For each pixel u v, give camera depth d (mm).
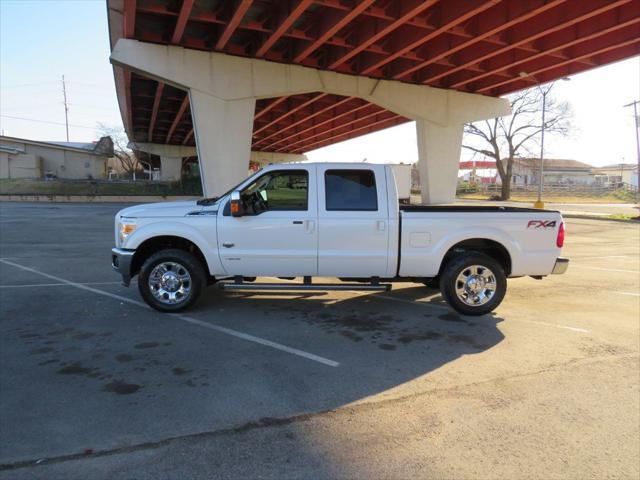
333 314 6328
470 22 17312
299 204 6184
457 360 4723
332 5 14695
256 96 21562
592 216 28656
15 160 49250
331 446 3133
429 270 6242
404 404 3754
